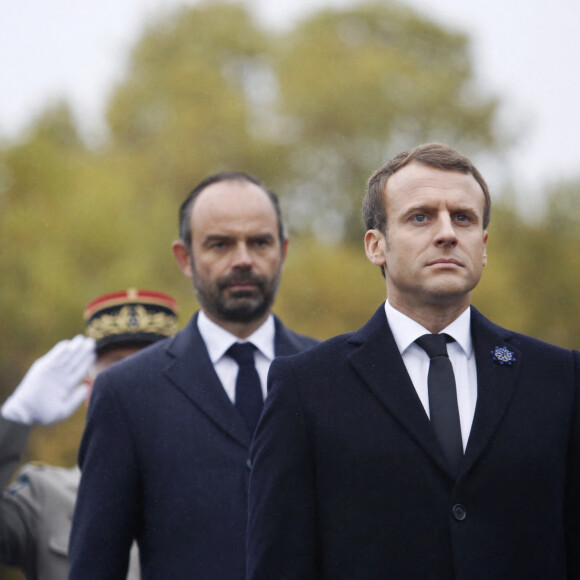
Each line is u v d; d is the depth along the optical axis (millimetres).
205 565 7527
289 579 5664
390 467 5582
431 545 5461
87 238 31562
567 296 39438
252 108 47469
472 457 5523
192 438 7867
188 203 8961
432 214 5820
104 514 7707
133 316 9641
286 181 46062
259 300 8500
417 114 46969
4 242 31328
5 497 9016
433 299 5770
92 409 8109
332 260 36250
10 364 29750
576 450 5727
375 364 5844
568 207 41188
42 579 8875
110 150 44062
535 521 5508
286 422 5848
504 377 5770
